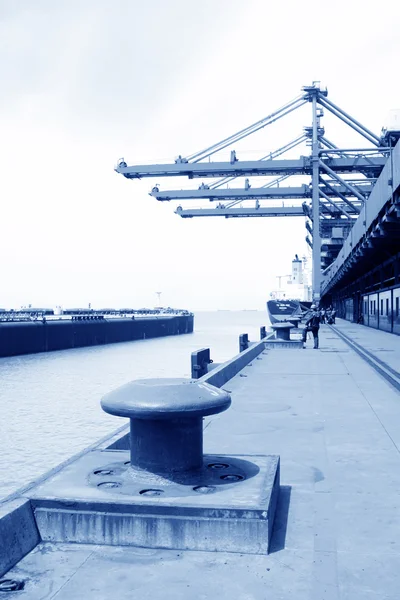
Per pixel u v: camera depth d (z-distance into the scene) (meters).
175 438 4.78
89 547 4.17
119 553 4.06
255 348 22.61
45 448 25.31
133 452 4.85
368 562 3.86
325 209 79.06
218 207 76.69
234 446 7.45
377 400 11.21
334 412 9.90
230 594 3.45
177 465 4.76
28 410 35.38
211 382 12.27
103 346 103.25
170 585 3.57
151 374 56.31
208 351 19.89
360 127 64.62
